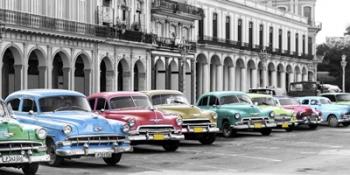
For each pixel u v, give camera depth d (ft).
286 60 239.09
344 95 126.82
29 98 55.72
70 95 56.44
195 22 180.65
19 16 113.80
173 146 66.90
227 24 199.72
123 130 52.80
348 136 90.02
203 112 74.18
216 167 52.44
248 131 99.09
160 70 163.84
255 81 215.72
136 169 51.21
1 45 110.22
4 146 43.06
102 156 51.49
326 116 114.42
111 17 142.82
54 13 126.31
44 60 121.29
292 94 142.00
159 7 159.02
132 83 149.69
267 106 96.02
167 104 73.77
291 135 92.58
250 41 214.28
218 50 191.72
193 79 175.63
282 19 237.25
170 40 164.45
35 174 47.44
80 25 130.21
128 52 148.05
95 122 51.72
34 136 44.50
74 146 50.44
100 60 137.90
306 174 47.11
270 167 52.13
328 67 333.21
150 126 62.90
